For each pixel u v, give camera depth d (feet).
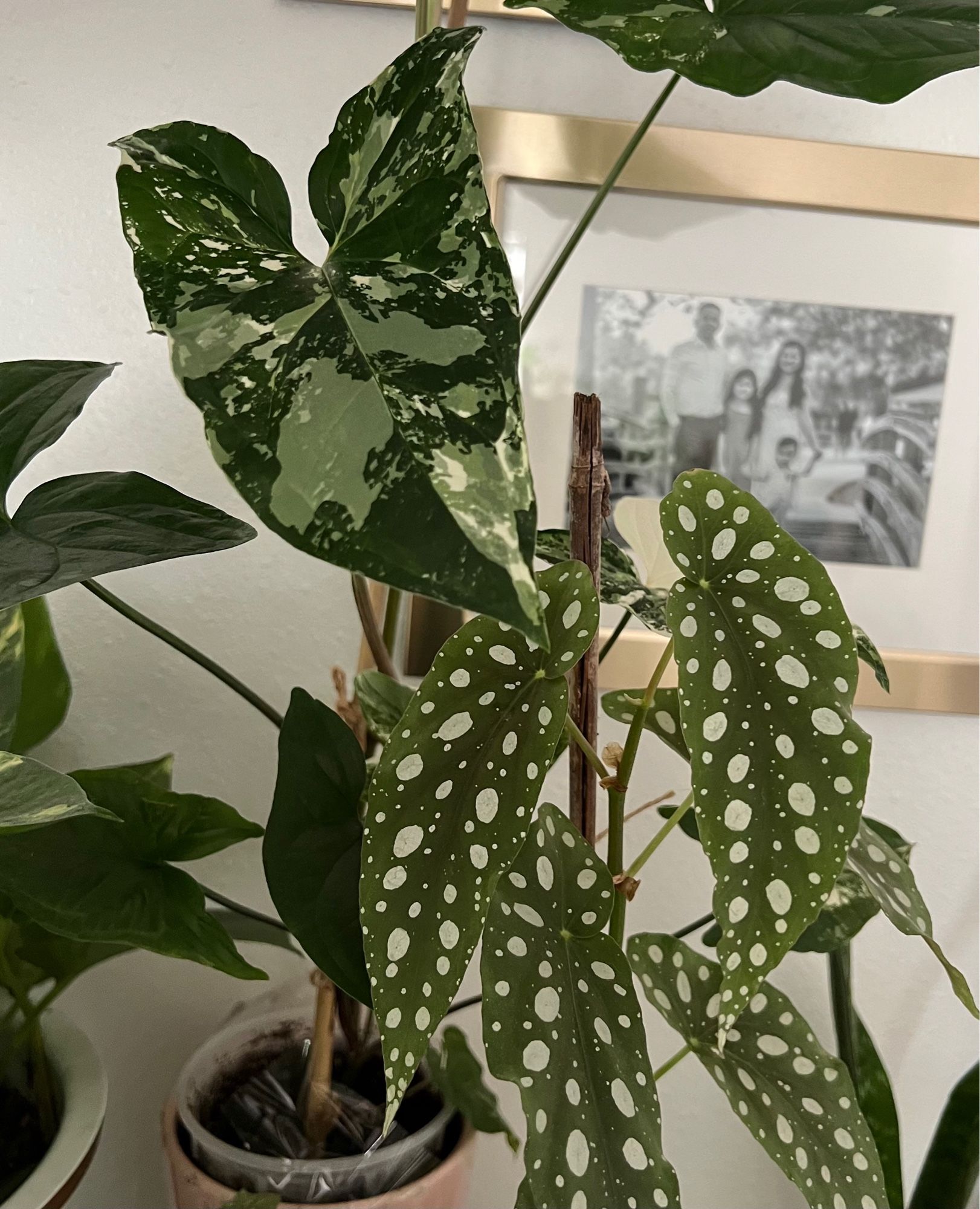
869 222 2.68
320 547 0.96
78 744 2.71
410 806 1.45
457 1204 2.15
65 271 2.55
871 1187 1.76
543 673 1.52
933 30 1.42
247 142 2.55
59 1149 1.90
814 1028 3.03
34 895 1.76
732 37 1.45
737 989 1.29
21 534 1.40
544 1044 1.49
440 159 1.21
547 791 2.92
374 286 1.16
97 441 2.62
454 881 1.42
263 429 1.03
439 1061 2.25
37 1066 2.14
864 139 2.70
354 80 2.56
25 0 2.45
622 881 1.79
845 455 2.77
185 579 2.70
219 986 2.82
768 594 1.45
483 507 0.97
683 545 1.46
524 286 2.63
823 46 1.42
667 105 2.64
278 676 2.76
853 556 2.82
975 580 2.85
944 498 2.81
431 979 1.38
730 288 2.67
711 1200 3.07
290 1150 2.10
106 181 2.53
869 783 2.95
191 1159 2.08
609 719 2.84
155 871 1.93
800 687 1.40
